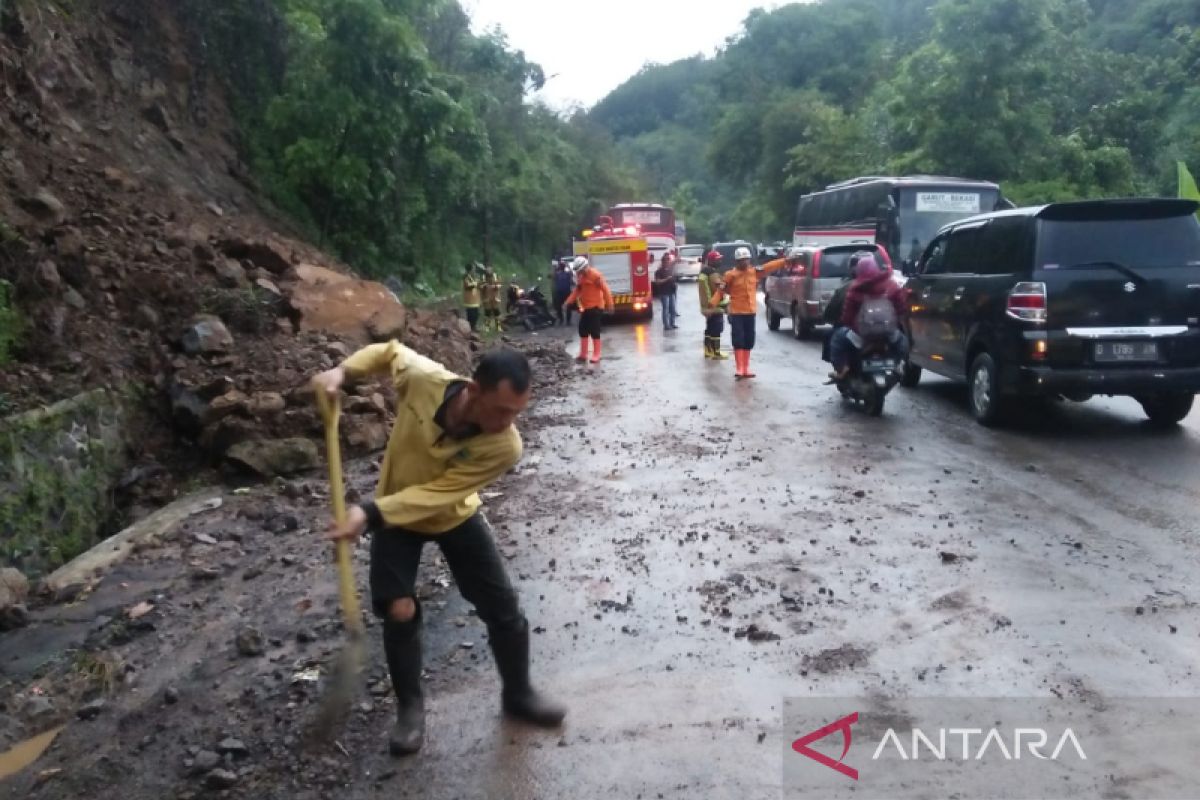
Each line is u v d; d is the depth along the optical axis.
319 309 11.16
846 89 73.00
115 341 9.36
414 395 3.76
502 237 38.88
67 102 13.48
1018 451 8.84
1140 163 35.28
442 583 5.79
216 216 14.02
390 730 4.21
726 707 4.31
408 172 20.27
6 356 8.36
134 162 13.77
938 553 6.12
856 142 50.59
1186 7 45.28
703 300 16.33
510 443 3.77
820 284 18.56
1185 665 4.54
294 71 18.89
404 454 3.82
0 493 6.84
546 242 46.19
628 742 4.06
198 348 9.59
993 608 5.25
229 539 6.90
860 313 10.73
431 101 18.08
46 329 8.93
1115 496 7.27
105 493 8.02
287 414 8.80
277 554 6.54
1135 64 38.69
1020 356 9.20
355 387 9.61
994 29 30.34
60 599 5.96
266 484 8.30
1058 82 33.94
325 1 17.02
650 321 26.05
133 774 4.03
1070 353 9.00
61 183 11.48
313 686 4.61
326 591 5.83
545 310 25.72
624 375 14.77
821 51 75.56
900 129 33.12
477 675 4.69
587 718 4.27
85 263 9.95
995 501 7.23
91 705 4.59
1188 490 7.36
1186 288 8.97
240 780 3.91
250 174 17.31
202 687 4.70
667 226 39.50
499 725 4.23
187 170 15.18
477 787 3.79
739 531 6.70
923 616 5.18
